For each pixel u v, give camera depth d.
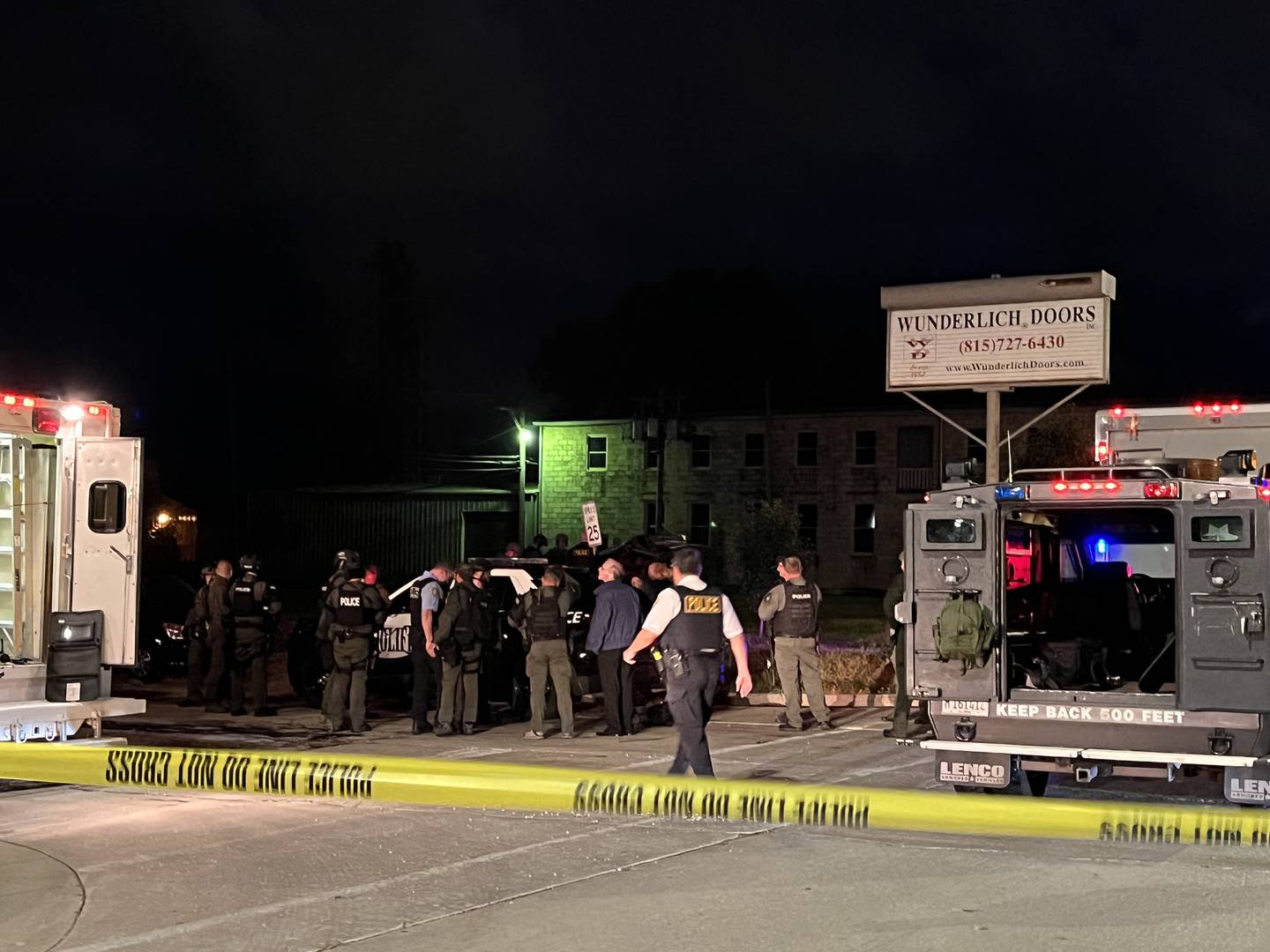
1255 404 12.75
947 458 51.62
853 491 53.06
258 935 6.18
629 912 6.45
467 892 6.91
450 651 13.80
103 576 10.67
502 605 15.80
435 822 8.77
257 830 8.55
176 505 51.84
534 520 57.59
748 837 8.20
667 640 9.09
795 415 53.94
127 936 6.19
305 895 6.90
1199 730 8.03
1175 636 8.05
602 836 8.31
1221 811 6.63
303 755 8.45
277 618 16.03
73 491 10.72
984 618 8.45
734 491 54.97
